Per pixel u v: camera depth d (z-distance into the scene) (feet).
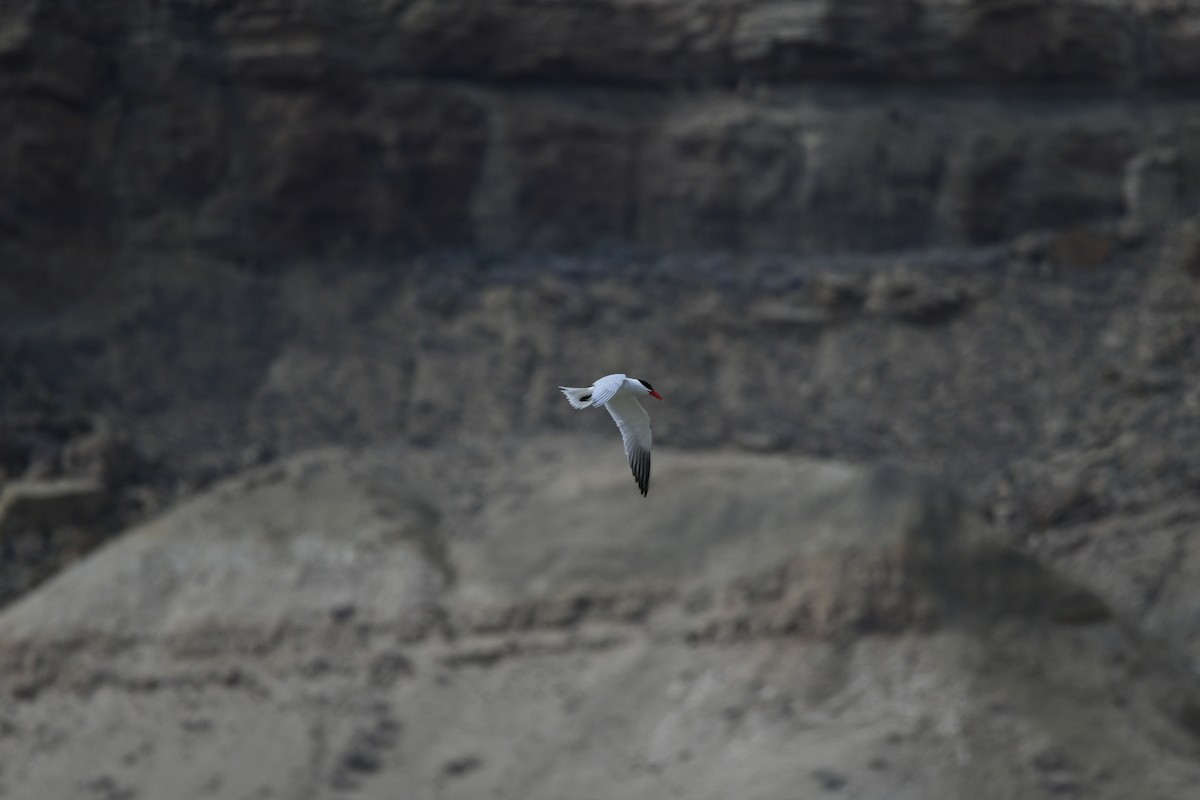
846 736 151.23
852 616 163.32
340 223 251.39
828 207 254.06
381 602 176.04
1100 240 245.24
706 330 240.32
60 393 223.10
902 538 167.94
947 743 149.07
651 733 157.28
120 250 243.81
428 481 203.31
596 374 230.48
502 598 175.94
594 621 172.14
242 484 194.18
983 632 162.20
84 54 242.37
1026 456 216.54
